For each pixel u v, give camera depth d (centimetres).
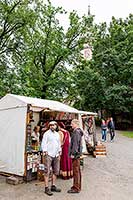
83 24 3597
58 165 958
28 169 1069
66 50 3453
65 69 3575
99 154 1717
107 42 4359
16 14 2602
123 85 3944
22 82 2594
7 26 2605
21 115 1120
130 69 3956
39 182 1058
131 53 4062
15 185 1012
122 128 4191
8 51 2619
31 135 1159
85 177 1178
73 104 3869
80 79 4003
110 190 983
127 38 4294
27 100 1176
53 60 3541
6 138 1134
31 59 3228
